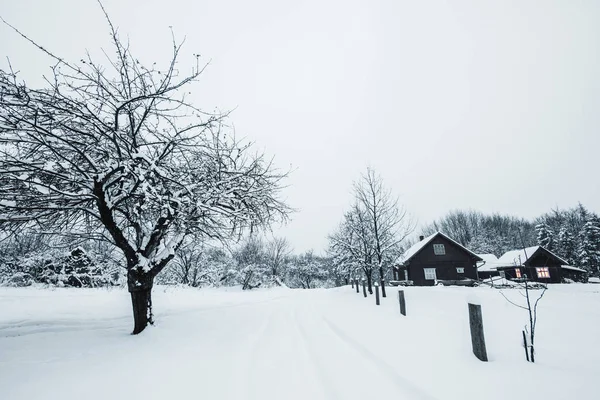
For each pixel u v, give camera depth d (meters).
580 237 39.91
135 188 5.39
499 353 4.09
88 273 17.06
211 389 3.17
